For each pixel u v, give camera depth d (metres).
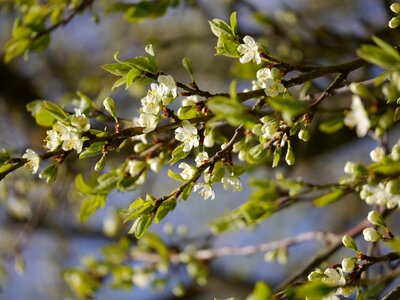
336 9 2.37
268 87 1.14
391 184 1.13
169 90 1.14
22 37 1.48
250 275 2.66
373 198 1.18
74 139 1.13
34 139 2.04
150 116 1.14
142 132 1.14
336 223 2.57
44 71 2.32
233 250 1.59
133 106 2.27
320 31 1.73
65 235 2.51
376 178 1.13
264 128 1.14
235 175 1.16
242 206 1.36
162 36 2.35
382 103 1.06
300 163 1.93
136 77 1.15
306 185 1.31
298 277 1.38
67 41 2.43
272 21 1.77
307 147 1.86
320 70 1.16
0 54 2.15
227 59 2.32
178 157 1.15
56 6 1.49
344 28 2.32
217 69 2.36
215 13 2.17
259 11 1.77
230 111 1.04
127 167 1.29
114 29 2.44
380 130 1.12
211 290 2.54
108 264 1.70
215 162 1.15
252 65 1.42
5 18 2.23
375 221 1.16
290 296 1.12
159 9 1.50
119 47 2.42
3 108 2.21
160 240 1.67
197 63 2.38
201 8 1.94
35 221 1.80
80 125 1.13
